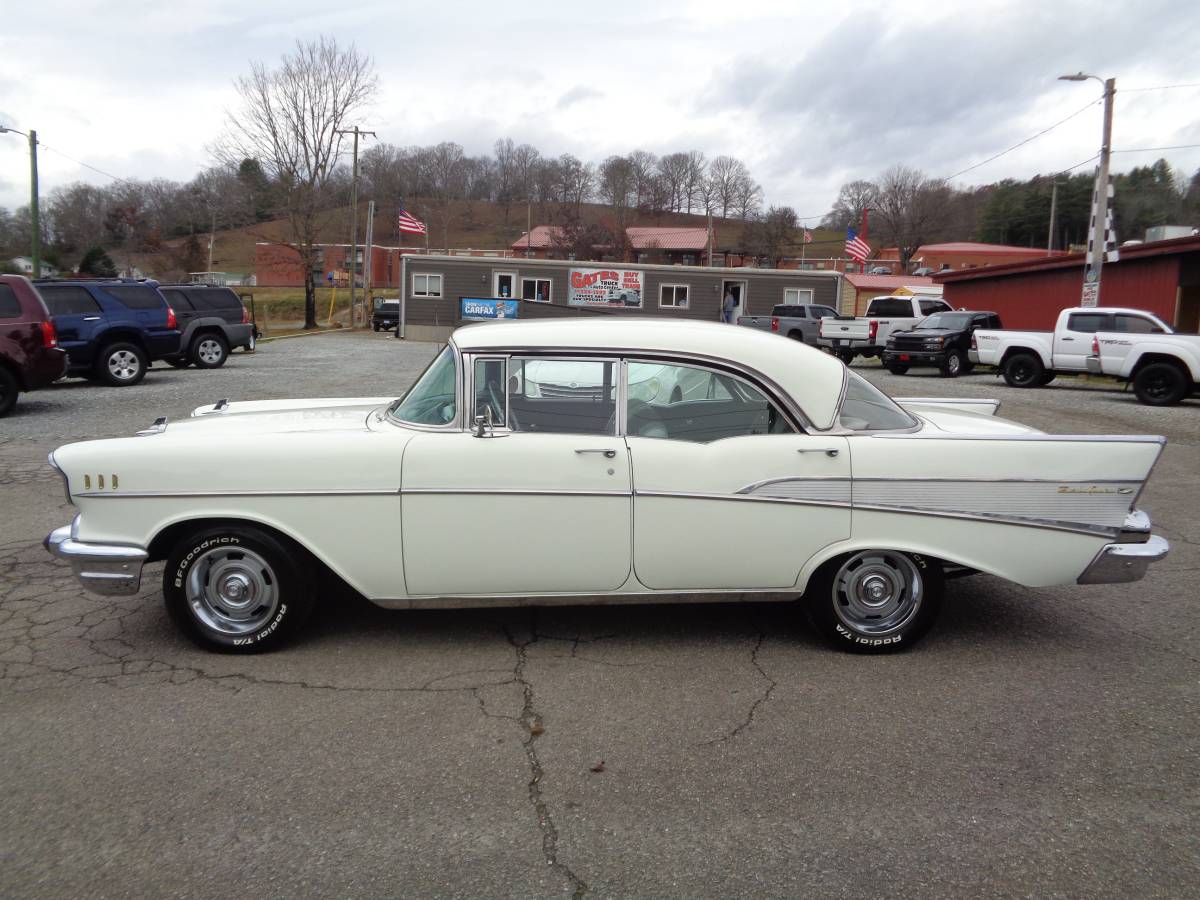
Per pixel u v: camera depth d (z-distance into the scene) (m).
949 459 4.18
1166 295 22.86
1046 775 3.25
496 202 113.81
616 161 103.94
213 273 80.94
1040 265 27.89
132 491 4.11
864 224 58.75
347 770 3.27
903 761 3.35
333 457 4.12
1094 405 15.67
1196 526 7.16
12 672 4.13
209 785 3.16
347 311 60.03
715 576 4.23
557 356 4.24
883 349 24.36
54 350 12.40
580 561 4.18
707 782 3.20
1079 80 20.69
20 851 2.79
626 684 4.01
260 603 4.28
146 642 4.49
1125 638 4.65
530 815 2.99
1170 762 3.35
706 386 4.27
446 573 4.18
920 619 4.33
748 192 103.50
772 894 2.59
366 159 100.25
